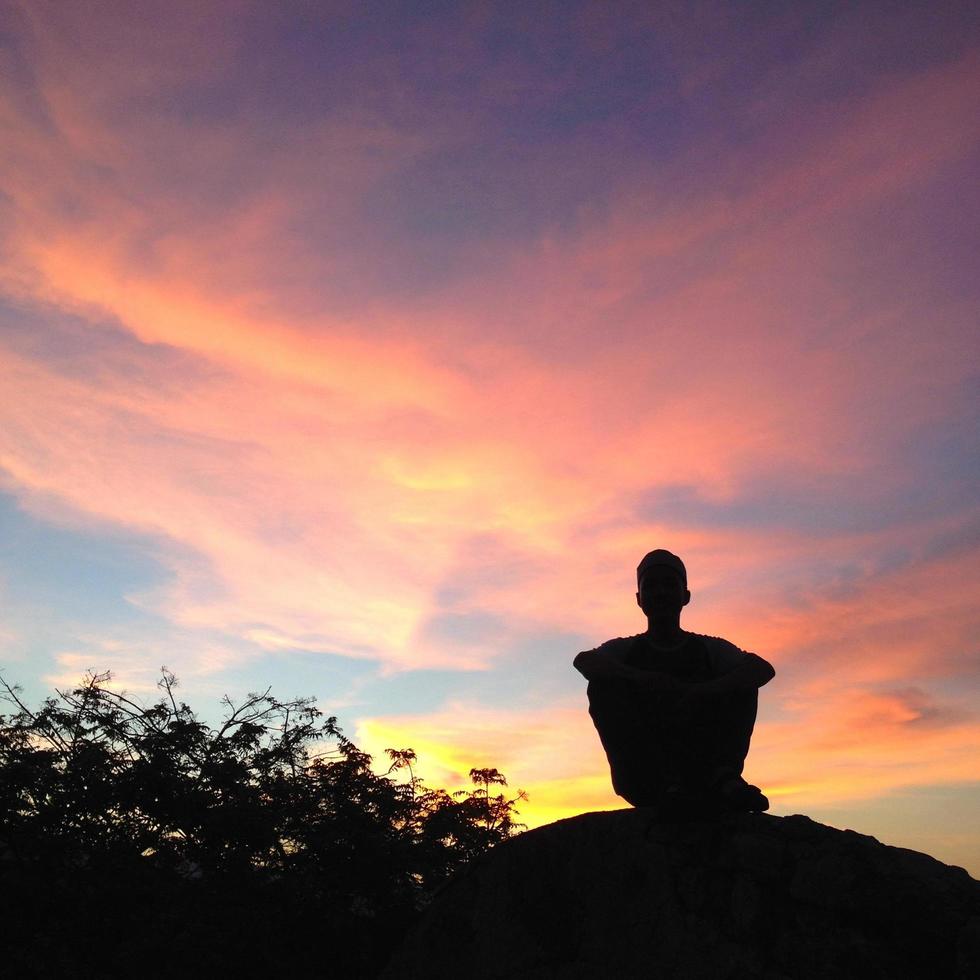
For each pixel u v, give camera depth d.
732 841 4.09
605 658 4.54
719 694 4.27
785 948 3.67
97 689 9.73
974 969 3.24
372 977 8.82
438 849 10.17
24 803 8.66
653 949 4.01
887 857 3.70
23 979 7.98
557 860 4.56
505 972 4.45
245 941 8.36
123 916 8.53
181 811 9.02
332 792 9.86
